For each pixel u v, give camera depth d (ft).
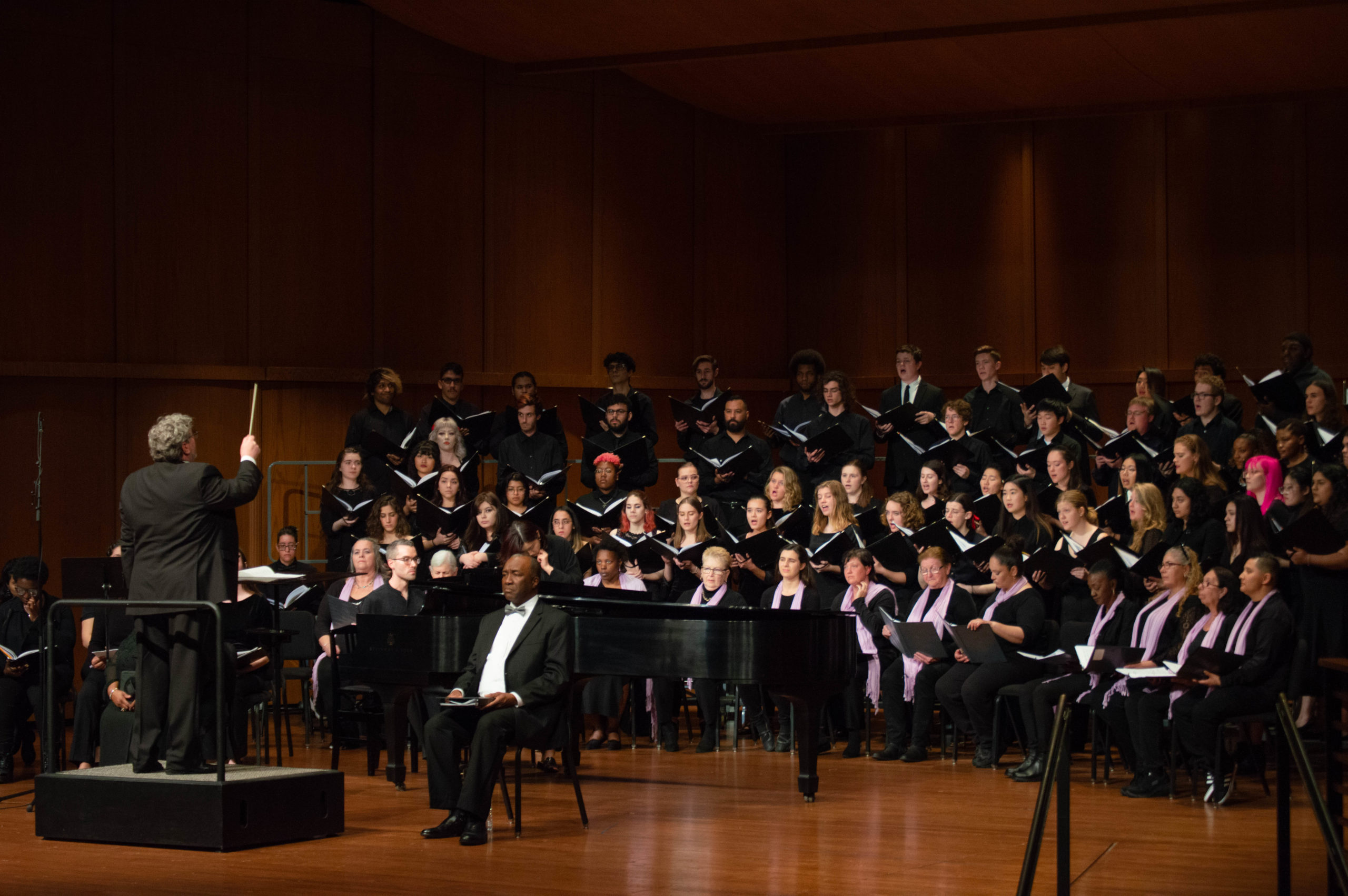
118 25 47.75
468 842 24.86
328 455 51.24
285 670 37.24
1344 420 51.75
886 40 47.98
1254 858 23.56
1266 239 53.98
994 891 21.27
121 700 30.68
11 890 21.58
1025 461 40.57
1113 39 47.44
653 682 37.60
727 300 59.16
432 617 29.32
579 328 55.93
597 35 50.11
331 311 51.29
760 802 29.12
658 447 57.41
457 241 53.57
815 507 41.24
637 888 21.57
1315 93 53.06
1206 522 34.45
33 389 46.42
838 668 29.45
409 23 51.42
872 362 59.21
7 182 45.85
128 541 25.48
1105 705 30.78
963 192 58.18
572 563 38.96
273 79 50.37
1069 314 56.75
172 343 48.60
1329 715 20.58
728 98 56.80
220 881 22.08
